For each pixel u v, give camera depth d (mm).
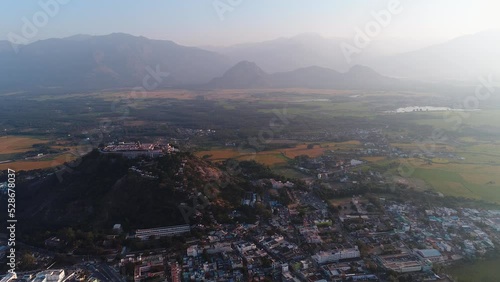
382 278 159875
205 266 168250
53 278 159750
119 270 168625
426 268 166250
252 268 167625
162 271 165625
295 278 159000
